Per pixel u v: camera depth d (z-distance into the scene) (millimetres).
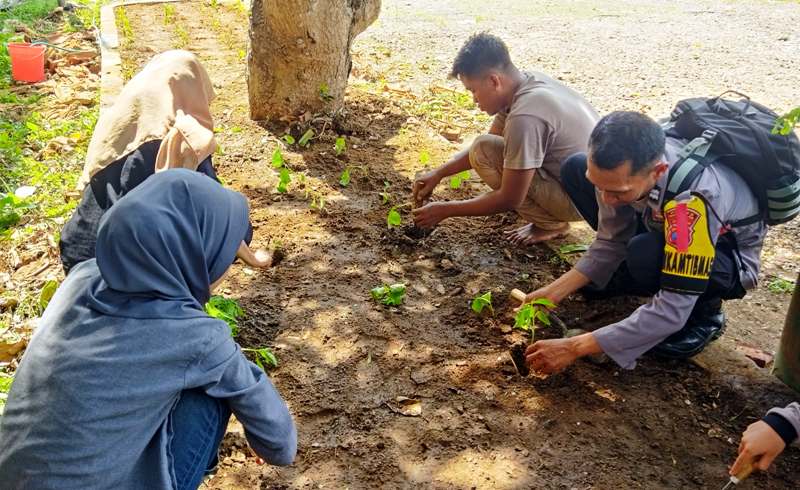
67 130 6234
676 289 2834
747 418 3076
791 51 8852
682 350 3266
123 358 1914
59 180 5309
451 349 3447
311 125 5797
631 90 7371
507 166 3781
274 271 4039
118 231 1939
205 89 3479
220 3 10258
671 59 8523
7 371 3428
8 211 4828
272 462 2322
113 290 1979
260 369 2240
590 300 3787
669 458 2871
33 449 1913
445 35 9508
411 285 3947
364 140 5816
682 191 2805
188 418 2115
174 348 1949
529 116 3725
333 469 2803
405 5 11477
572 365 3340
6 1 10211
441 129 6098
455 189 5023
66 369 1914
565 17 10758
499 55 3760
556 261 4176
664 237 2977
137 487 2014
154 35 8680
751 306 4129
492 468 2807
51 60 8117
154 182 2047
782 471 2828
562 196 4059
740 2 11836
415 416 3059
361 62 8039
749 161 2916
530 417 3051
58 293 2115
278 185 4953
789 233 4891
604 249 3348
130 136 3098
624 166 2691
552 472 2789
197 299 2104
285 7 5367
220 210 2102
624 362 2969
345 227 4492
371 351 3424
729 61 8445
